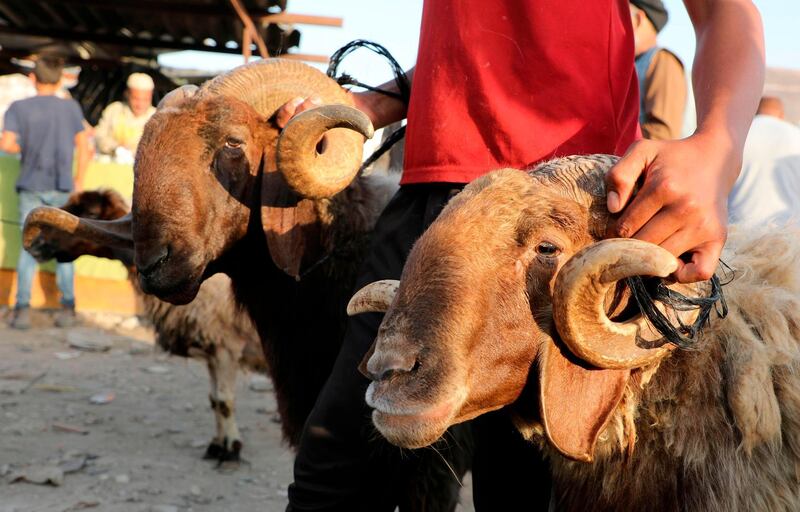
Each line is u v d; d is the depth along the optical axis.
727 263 2.01
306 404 3.17
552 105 2.16
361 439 2.26
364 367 1.88
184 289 2.79
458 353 1.59
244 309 3.33
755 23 1.90
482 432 2.32
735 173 1.68
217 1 9.95
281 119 2.83
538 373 1.66
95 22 12.02
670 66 4.45
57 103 8.76
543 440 1.99
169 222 2.74
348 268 3.02
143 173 2.78
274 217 2.87
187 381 7.23
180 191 2.76
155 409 6.34
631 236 1.64
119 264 9.33
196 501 4.59
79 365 7.45
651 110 4.46
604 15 2.15
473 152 2.21
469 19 2.20
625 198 1.63
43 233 4.85
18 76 20.98
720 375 1.85
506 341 1.66
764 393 1.81
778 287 1.99
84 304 9.41
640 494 1.88
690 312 1.73
